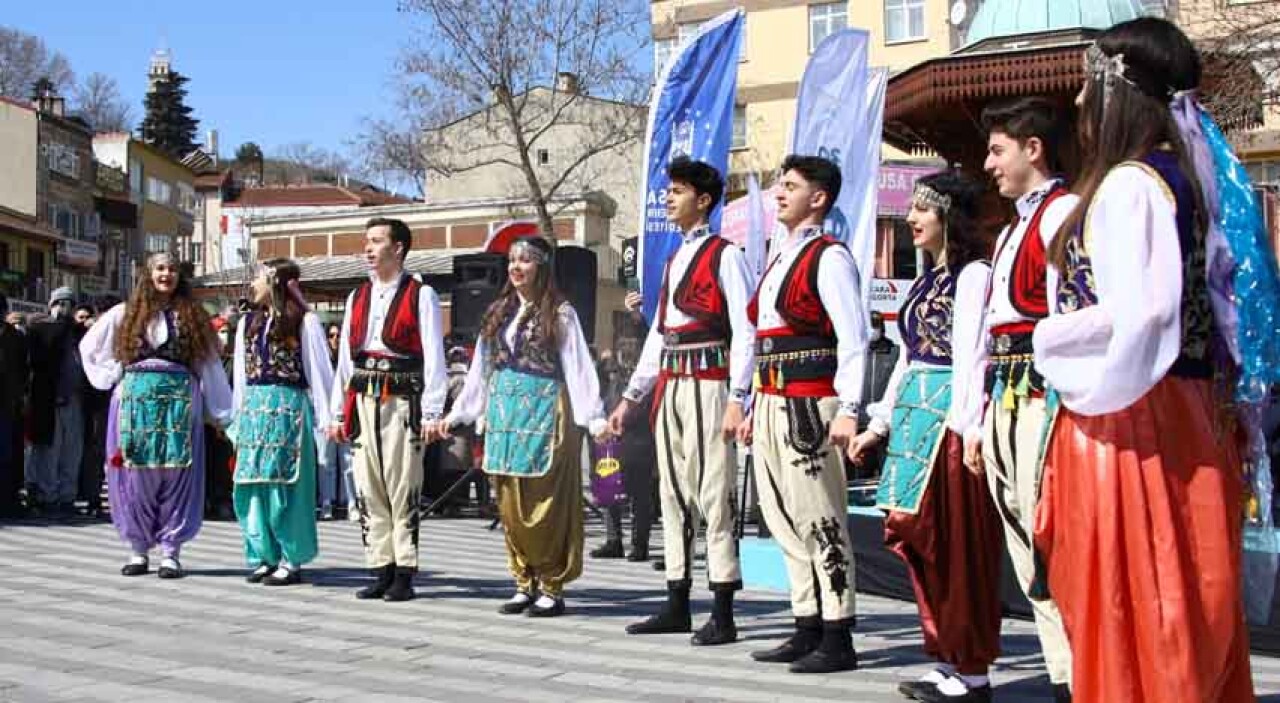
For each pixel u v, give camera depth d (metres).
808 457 4.91
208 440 10.88
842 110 7.52
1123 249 2.69
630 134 27.39
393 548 6.64
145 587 6.86
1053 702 4.48
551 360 6.14
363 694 4.43
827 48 7.50
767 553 7.30
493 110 28.19
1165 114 2.82
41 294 45.78
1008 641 5.72
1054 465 2.88
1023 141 3.80
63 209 48.66
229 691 4.46
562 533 6.18
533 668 4.92
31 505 10.84
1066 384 2.73
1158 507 2.70
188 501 7.33
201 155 72.50
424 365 6.56
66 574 7.25
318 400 7.01
